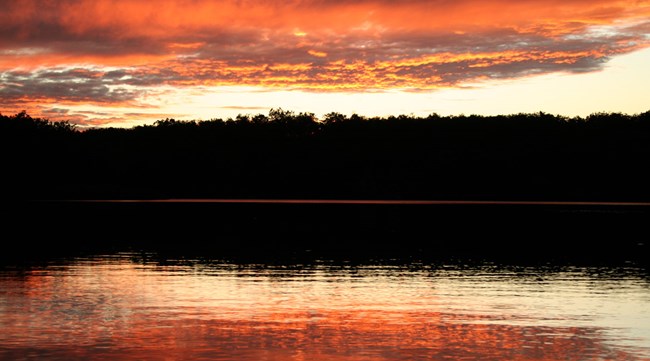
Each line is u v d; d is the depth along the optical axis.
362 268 27.33
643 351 14.47
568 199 116.75
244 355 13.97
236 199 113.69
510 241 39.88
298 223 53.25
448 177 128.38
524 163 126.69
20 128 124.81
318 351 14.33
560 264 29.02
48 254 32.06
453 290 22.00
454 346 14.81
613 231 47.06
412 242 39.00
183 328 16.25
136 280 23.78
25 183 119.56
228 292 21.41
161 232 45.03
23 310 18.22
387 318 17.58
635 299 20.44
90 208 73.69
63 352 14.00
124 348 14.38
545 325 16.86
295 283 23.34
